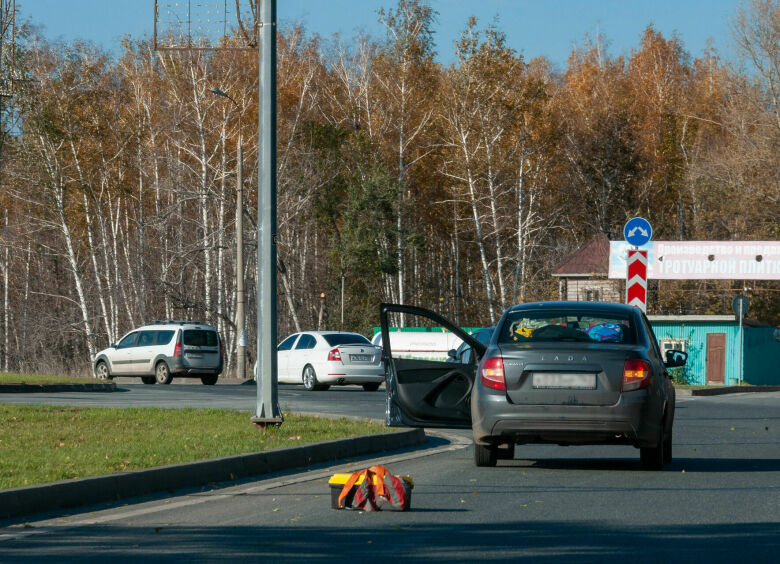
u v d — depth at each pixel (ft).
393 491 108.06
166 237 645.92
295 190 654.53
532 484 129.49
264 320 177.68
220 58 638.53
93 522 102.12
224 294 617.21
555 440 135.03
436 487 126.72
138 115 650.02
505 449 161.58
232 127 624.59
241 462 138.31
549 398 133.49
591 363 133.59
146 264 649.61
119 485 118.11
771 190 643.86
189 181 639.76
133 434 173.58
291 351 381.81
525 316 144.87
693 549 88.12
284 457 147.23
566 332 140.77
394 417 148.05
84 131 633.61
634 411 132.26
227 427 186.91
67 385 329.93
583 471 144.05
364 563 82.58
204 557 85.10
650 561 83.46
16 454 142.72
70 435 171.32
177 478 126.72
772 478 136.36
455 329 147.64
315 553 86.58
